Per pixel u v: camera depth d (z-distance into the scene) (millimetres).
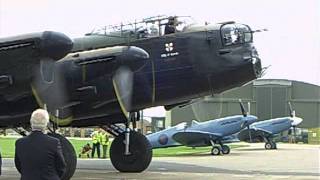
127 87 33531
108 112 36125
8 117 33594
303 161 61969
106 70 33281
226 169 46844
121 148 42625
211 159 65625
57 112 33375
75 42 38688
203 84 36438
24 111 33031
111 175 39844
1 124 35062
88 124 40656
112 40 38156
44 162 14688
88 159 67625
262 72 38000
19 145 14883
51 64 29875
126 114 35625
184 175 39656
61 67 33281
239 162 59219
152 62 36531
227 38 36250
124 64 32938
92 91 33750
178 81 36438
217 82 36500
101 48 36344
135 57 32812
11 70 29531
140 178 37219
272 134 106375
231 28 36500
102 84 33938
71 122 38344
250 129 100938
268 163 57656
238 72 36281
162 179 36438
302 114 197875
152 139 88750
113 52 33125
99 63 33312
